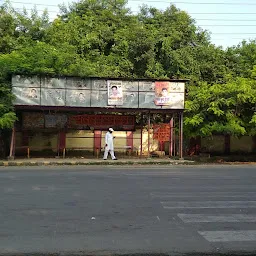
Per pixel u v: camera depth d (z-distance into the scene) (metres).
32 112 23.02
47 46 24.42
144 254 5.58
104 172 15.97
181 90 22.19
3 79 20.61
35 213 7.96
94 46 31.03
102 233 6.57
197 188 11.49
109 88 21.53
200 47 31.44
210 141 26.89
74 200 9.38
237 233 6.68
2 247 5.79
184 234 6.58
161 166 19.92
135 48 29.09
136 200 9.48
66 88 21.20
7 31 27.19
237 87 22.77
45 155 23.77
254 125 23.25
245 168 18.77
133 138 24.83
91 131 24.45
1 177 13.66
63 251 5.64
